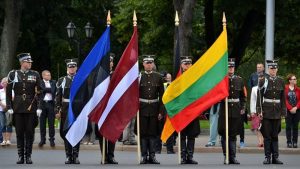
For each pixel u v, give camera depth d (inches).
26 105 893.8
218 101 879.7
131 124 1154.7
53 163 908.6
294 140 1126.4
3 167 847.7
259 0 1921.8
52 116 1154.7
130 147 1130.7
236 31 2274.9
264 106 893.8
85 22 2471.7
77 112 887.1
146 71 888.9
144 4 2239.2
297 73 2598.4
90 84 890.1
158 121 887.1
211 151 1110.4
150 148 884.6
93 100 884.0
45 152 1103.6
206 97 879.7
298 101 1120.8
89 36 1825.8
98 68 888.9
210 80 882.1
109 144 890.1
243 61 2527.1
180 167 834.2
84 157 1018.1
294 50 2217.0
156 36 2257.6
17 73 899.4
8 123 1168.2
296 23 2050.9
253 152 1106.1
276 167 849.5
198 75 881.5
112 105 879.1
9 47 2006.6
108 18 896.9
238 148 1109.7
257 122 1097.4
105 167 834.2
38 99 908.6
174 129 884.6
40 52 2422.5
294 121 1122.0
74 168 826.8
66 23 2329.0
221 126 892.6
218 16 2206.0
